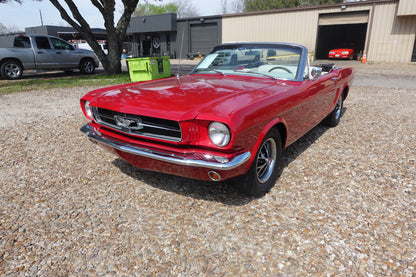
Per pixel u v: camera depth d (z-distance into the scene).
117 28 13.68
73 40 32.28
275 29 24.22
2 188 3.13
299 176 3.42
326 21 22.28
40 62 13.01
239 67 3.88
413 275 2.01
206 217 2.64
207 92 2.86
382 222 2.58
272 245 2.29
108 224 2.54
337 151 4.21
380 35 20.47
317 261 2.14
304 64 3.64
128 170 3.56
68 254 2.19
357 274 2.02
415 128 5.32
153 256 2.18
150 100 2.71
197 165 2.38
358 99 8.08
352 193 3.06
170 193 3.04
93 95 3.20
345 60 23.75
